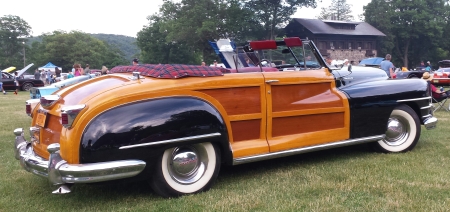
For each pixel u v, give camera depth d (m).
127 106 3.03
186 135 3.19
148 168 3.08
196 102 3.29
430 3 61.88
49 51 86.06
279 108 3.89
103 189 3.60
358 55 49.59
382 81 4.62
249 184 3.63
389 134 4.65
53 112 3.26
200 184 3.39
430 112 4.89
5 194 3.49
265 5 43.56
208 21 39.59
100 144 2.89
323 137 4.13
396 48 61.94
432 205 2.98
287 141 3.90
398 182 3.54
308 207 3.01
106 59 94.31
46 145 3.35
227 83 3.53
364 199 3.15
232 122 3.62
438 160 4.32
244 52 4.59
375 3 58.28
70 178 2.86
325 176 3.79
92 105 2.95
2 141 5.82
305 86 4.08
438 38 60.66
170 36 42.75
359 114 4.32
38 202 3.27
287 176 3.86
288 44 4.30
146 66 3.66
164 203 3.17
